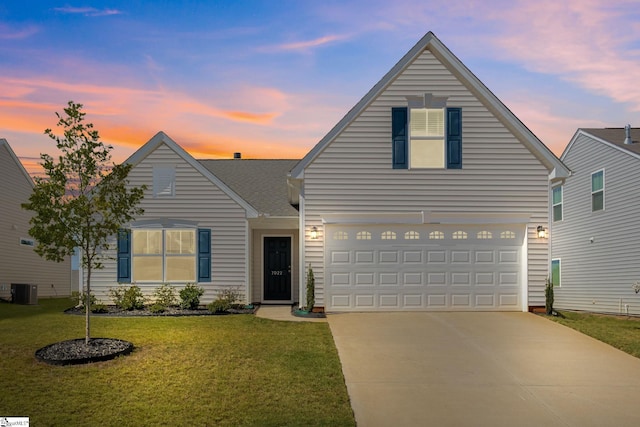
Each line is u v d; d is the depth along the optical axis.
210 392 8.25
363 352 10.77
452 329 12.90
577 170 23.59
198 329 12.64
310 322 13.73
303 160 15.35
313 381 8.84
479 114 15.61
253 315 14.98
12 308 17.41
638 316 19.33
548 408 7.96
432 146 15.90
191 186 16.73
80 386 8.40
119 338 11.48
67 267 27.38
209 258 16.66
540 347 11.30
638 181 19.41
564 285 24.53
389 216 15.40
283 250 18.78
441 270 15.55
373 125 15.52
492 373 9.55
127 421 7.16
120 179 10.55
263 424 7.12
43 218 9.93
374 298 15.44
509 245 15.64
